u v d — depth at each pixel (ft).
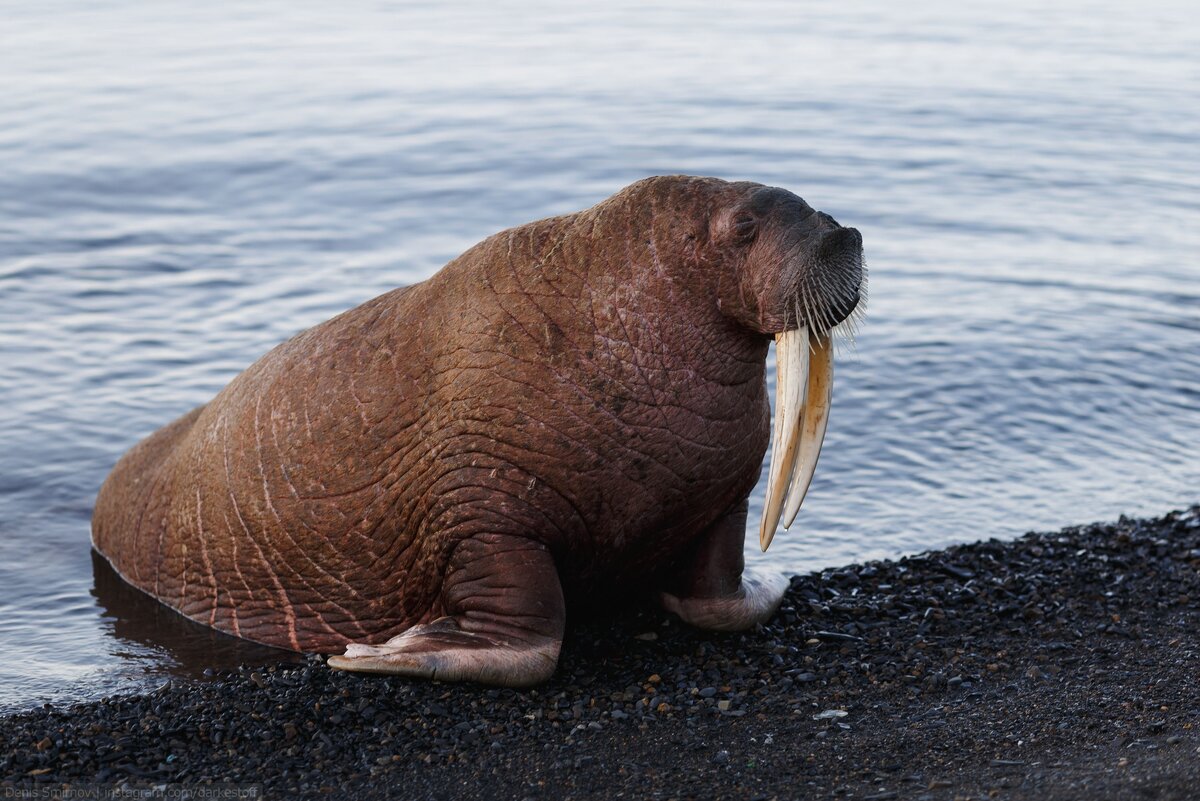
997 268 168.66
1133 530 96.68
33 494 106.93
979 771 58.03
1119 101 273.95
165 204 196.13
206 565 85.15
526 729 66.18
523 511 71.41
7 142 224.74
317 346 79.71
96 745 64.44
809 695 69.87
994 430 120.37
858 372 132.77
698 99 273.13
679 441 71.31
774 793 57.57
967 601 83.61
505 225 189.78
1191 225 190.08
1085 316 149.59
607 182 211.82
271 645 82.69
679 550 77.92
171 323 145.89
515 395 70.69
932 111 265.13
